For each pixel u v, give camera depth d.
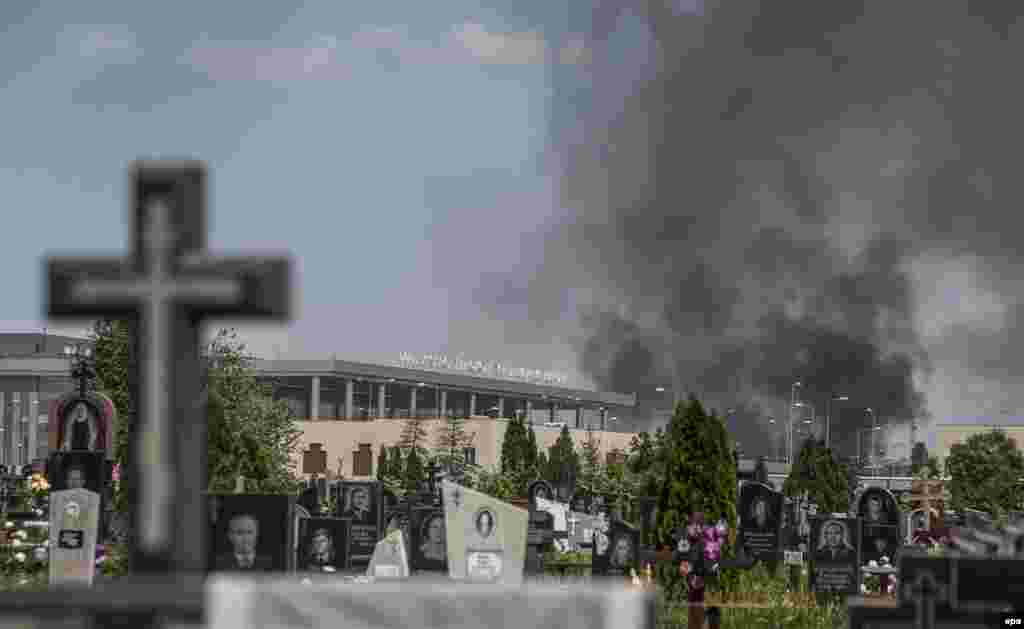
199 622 9.99
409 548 37.50
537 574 40.47
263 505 28.09
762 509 46.28
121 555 35.22
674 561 38.53
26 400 156.62
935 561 15.24
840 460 103.19
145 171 10.29
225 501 28.17
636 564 39.41
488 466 114.38
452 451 93.38
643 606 9.89
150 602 10.00
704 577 36.62
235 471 43.09
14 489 42.47
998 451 114.12
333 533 35.25
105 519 38.81
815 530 40.91
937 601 15.20
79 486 38.75
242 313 10.23
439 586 9.99
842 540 40.78
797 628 35.28
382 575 31.55
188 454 10.27
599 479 76.56
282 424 69.12
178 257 10.23
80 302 10.25
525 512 28.66
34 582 32.97
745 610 37.34
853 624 15.38
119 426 59.56
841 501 76.31
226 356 67.00
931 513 63.16
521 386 175.62
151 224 10.22
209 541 28.16
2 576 34.19
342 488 49.62
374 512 49.25
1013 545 17.59
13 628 10.03
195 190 10.33
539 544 42.44
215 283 10.16
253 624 9.96
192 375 10.30
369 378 157.50
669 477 42.28
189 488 10.30
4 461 156.25
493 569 28.59
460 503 28.77
